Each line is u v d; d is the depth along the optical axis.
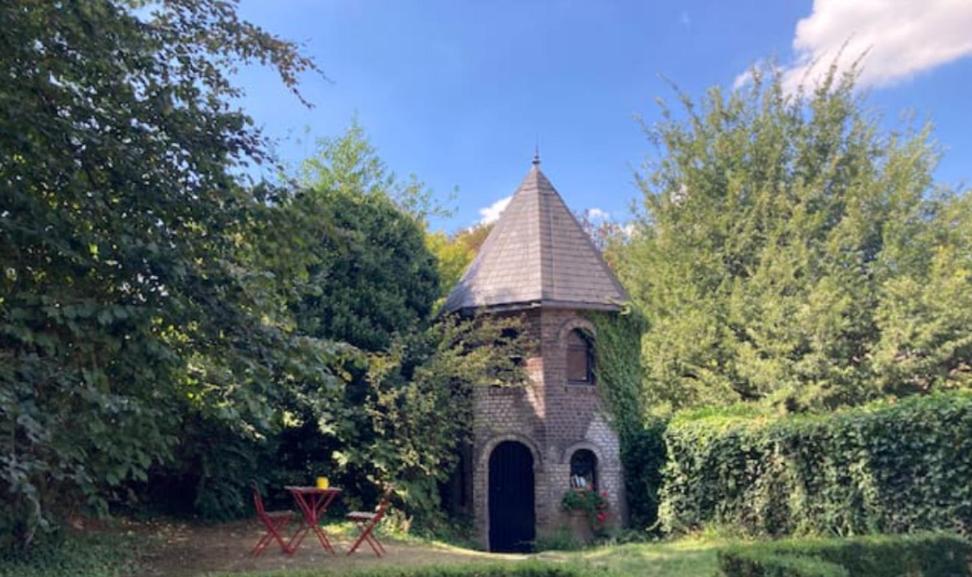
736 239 31.97
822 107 32.31
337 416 18.12
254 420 16.03
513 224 22.38
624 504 20.27
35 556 11.20
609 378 20.88
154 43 9.13
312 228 10.15
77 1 7.95
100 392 7.91
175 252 8.79
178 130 9.12
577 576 8.55
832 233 29.66
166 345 8.94
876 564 10.37
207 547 14.73
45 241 7.90
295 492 14.71
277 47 9.95
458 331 20.23
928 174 31.03
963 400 13.22
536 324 20.56
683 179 34.16
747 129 33.31
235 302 9.68
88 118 8.84
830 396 26.16
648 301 33.69
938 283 26.47
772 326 27.83
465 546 18.95
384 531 17.53
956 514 12.93
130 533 14.99
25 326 7.91
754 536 16.50
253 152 9.80
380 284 20.83
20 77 8.27
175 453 16.94
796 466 15.70
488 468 20.27
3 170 8.45
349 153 30.19
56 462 8.66
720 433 17.64
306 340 9.92
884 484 13.97
